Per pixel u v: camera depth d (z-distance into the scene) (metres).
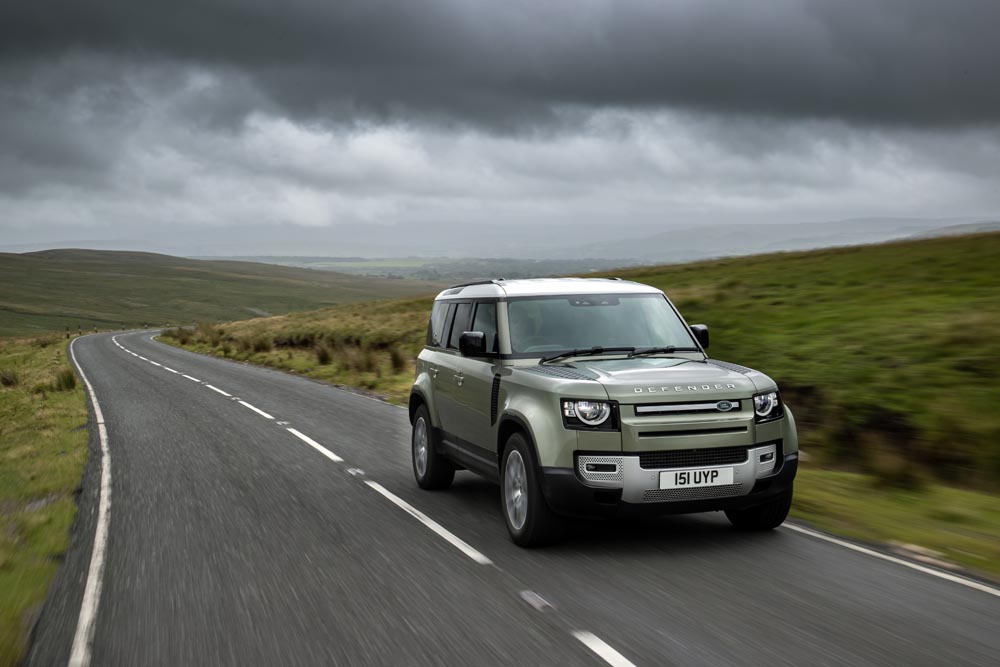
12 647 4.63
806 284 24.52
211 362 36.12
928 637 4.38
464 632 4.62
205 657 4.41
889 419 11.39
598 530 6.97
